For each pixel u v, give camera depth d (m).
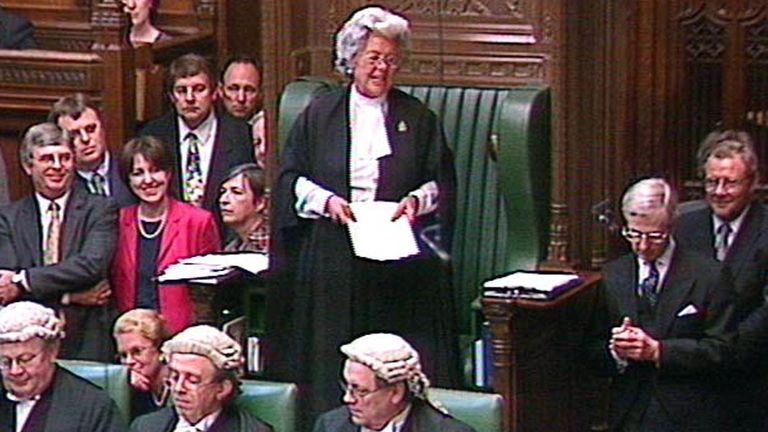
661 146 19.50
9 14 23.30
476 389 18.19
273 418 17.25
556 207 19.17
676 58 19.53
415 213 18.27
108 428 17.64
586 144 19.31
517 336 17.98
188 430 17.03
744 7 19.41
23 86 21.44
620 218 19.22
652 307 17.78
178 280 19.08
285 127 18.94
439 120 18.59
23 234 19.59
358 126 18.31
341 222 18.20
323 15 19.70
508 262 18.81
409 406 16.58
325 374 18.34
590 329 18.19
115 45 21.23
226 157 20.16
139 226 19.67
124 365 18.27
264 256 19.31
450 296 18.47
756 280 17.81
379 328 18.27
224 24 22.62
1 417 17.56
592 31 19.34
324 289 18.38
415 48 19.48
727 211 17.88
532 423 18.25
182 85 20.30
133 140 19.77
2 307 18.44
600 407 18.77
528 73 19.39
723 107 19.50
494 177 18.89
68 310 19.38
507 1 19.48
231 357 17.03
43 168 19.48
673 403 17.73
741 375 17.80
